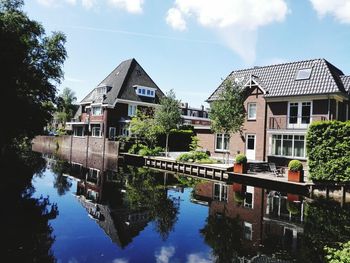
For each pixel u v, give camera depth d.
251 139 29.03
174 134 40.28
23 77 26.58
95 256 9.02
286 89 26.77
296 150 25.89
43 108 29.88
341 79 26.81
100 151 42.19
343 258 8.05
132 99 47.19
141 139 38.41
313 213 14.64
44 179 21.52
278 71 28.91
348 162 17.70
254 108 28.92
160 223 12.45
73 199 15.92
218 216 13.66
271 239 10.84
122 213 13.74
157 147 37.09
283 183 19.97
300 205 16.25
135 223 12.35
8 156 33.84
